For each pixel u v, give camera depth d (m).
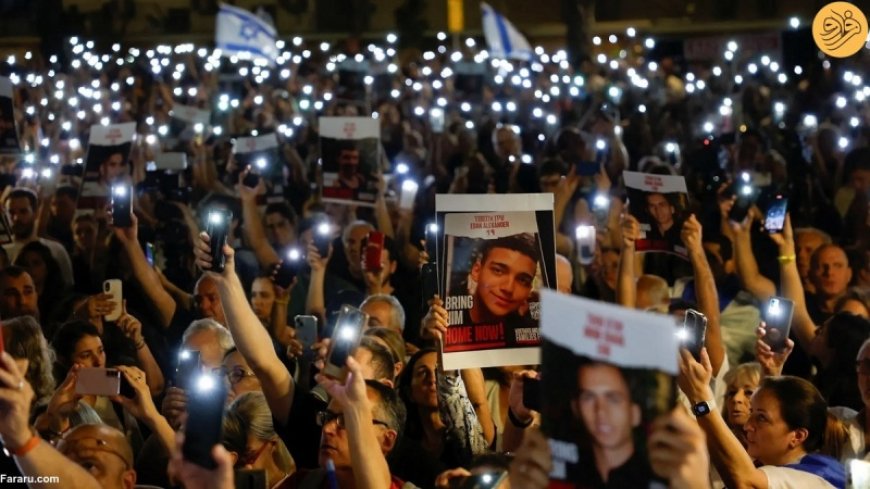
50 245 9.62
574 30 23.47
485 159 14.08
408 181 10.31
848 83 18.38
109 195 10.37
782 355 6.01
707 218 9.94
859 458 5.54
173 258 9.84
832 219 11.48
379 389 4.93
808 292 8.56
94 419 5.76
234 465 5.45
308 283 9.41
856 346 6.79
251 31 14.05
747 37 22.88
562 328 2.92
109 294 7.16
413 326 8.97
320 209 11.31
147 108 18.88
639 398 2.83
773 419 5.22
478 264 5.39
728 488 4.72
